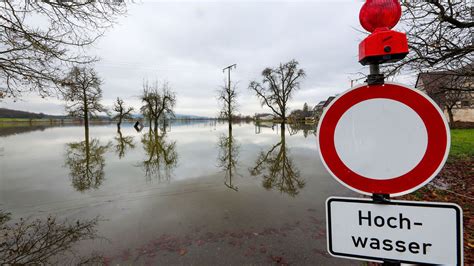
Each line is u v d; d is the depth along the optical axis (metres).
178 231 3.21
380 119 0.89
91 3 3.67
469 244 2.42
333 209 0.95
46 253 2.76
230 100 26.83
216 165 7.91
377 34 0.87
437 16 3.33
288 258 2.54
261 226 3.32
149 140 16.75
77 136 20.73
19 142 15.59
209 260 2.54
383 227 0.88
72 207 4.20
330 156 0.97
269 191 5.02
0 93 3.83
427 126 0.83
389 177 0.88
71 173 6.89
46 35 3.63
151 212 3.92
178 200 4.50
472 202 3.56
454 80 4.30
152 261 2.54
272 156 9.40
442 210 0.81
